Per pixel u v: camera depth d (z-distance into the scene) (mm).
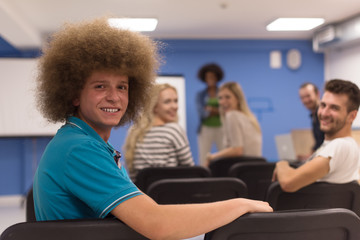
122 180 838
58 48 1040
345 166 1620
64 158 852
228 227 785
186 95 6438
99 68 978
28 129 5871
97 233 760
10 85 5836
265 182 2219
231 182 1623
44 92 1109
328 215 798
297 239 803
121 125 1299
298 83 6746
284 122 6695
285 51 6723
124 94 1029
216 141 6262
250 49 6586
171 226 796
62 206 858
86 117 1013
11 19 4348
